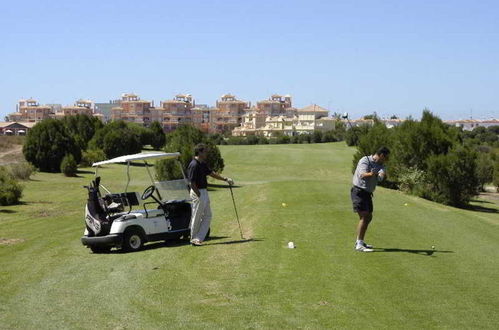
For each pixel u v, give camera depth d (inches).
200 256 414.0
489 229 598.5
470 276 356.8
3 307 311.4
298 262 383.2
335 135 4229.8
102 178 1549.0
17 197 984.3
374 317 275.9
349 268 366.9
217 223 592.7
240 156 2613.2
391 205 713.0
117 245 466.6
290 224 542.9
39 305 312.0
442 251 433.4
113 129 2257.6
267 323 267.3
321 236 479.5
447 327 264.7
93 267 408.2
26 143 1711.4
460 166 1013.8
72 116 2561.5
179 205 496.1
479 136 3661.4
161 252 442.9
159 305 300.0
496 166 1551.4
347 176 1973.4
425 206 765.3
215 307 293.0
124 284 346.9
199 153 464.4
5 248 526.3
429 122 1113.4
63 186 1307.8
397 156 1094.4
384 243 457.4
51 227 675.4
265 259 393.7
